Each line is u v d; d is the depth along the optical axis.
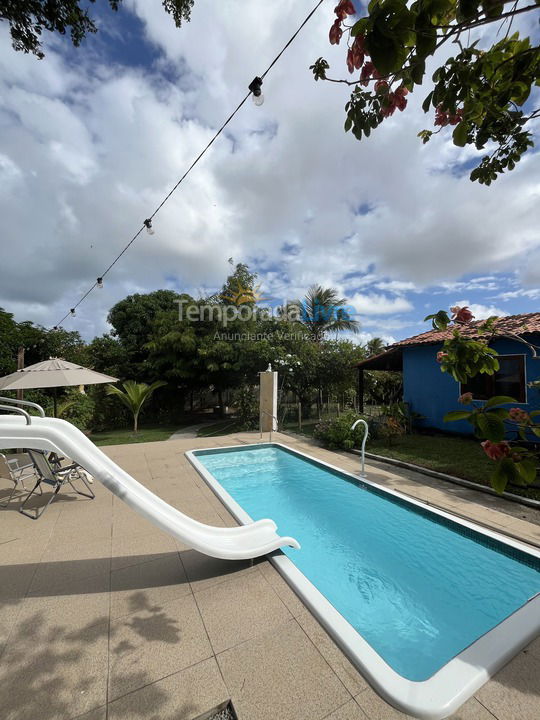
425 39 1.00
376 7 0.95
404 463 6.57
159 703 1.68
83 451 2.71
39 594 2.56
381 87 1.57
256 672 1.85
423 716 1.58
